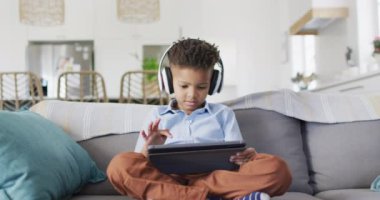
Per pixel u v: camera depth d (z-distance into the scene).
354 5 3.30
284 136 1.60
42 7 4.79
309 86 4.42
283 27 5.37
